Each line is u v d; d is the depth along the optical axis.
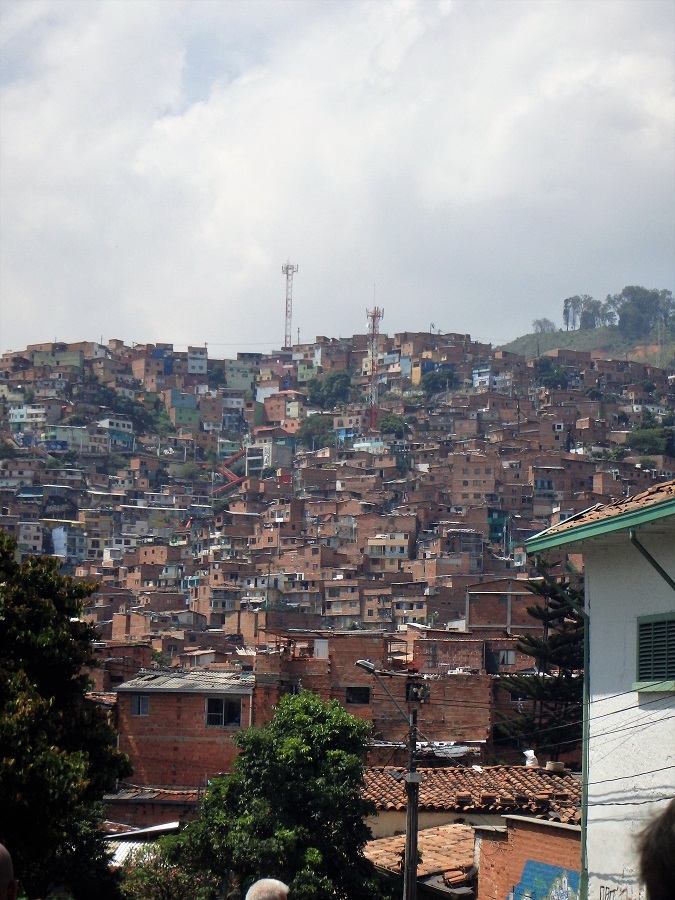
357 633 66.81
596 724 28.84
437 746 58.00
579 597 63.69
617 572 28.72
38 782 31.39
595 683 29.05
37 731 32.66
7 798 30.83
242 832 41.34
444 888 39.88
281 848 40.50
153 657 141.75
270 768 42.09
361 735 43.88
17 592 36.03
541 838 34.66
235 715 61.00
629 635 28.09
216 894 43.66
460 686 64.81
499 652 72.44
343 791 41.97
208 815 43.22
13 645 35.56
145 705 61.44
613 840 27.92
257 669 62.56
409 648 83.88
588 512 29.81
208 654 129.88
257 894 13.69
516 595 81.88
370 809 42.94
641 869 9.38
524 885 34.97
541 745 62.34
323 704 44.53
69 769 32.03
